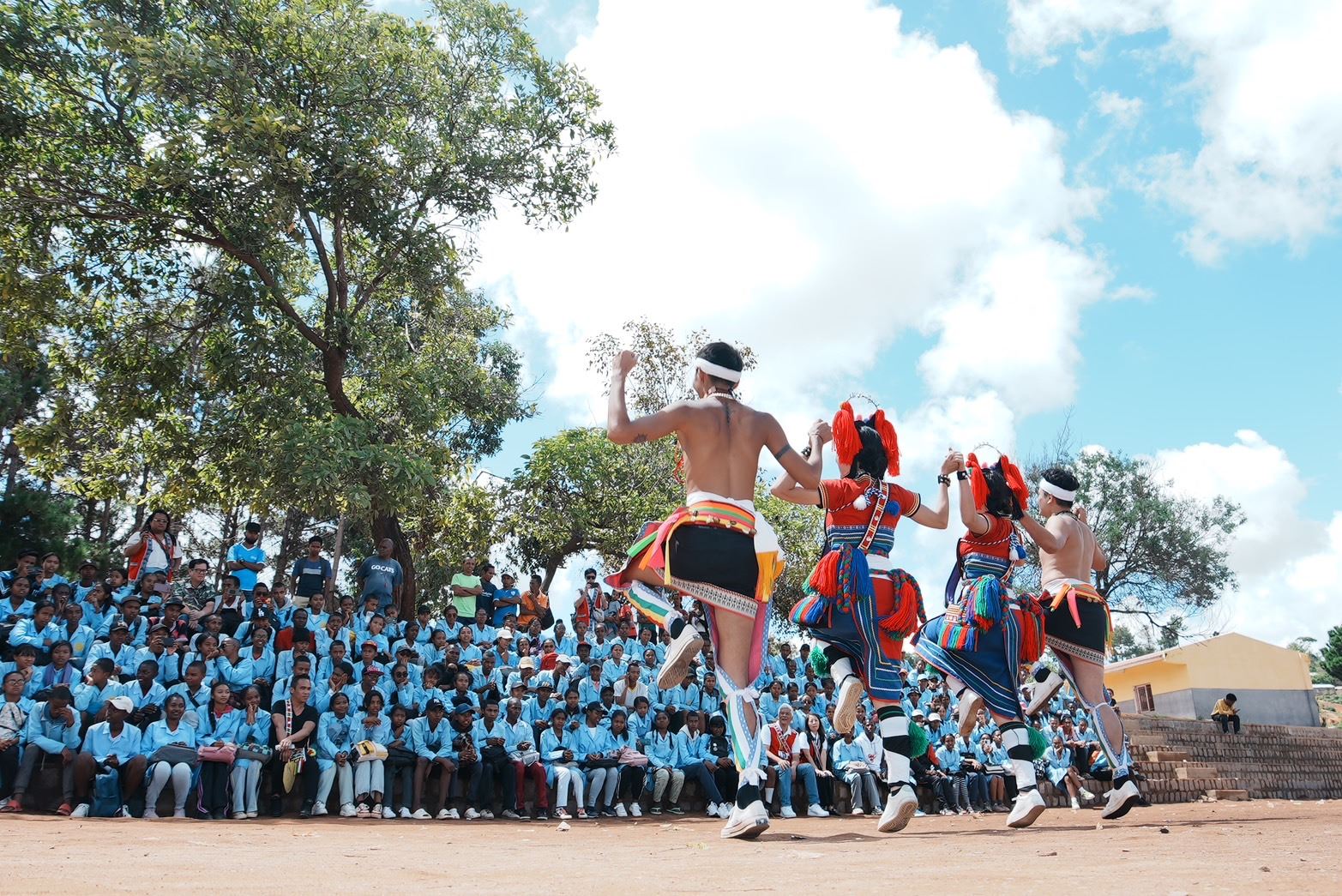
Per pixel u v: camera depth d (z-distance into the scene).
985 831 6.09
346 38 15.09
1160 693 32.88
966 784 13.97
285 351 15.80
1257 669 32.53
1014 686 5.89
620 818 10.96
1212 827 5.68
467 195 16.58
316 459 14.23
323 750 9.73
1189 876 2.67
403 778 10.21
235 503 16.95
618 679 13.04
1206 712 31.75
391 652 12.26
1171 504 34.53
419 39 16.69
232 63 14.23
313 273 18.84
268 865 3.37
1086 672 6.61
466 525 20.20
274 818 9.20
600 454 21.41
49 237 15.14
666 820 10.84
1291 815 7.41
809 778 12.34
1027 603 6.14
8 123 13.61
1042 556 6.80
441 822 9.60
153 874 3.00
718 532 4.40
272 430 15.64
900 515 5.47
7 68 13.77
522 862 3.52
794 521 22.14
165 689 9.61
